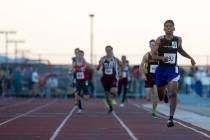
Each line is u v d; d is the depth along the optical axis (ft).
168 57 74.28
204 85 211.00
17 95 233.14
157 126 84.38
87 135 69.97
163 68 74.33
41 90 231.09
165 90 77.51
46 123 88.99
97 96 232.73
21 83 233.35
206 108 140.05
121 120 96.94
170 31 74.43
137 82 224.74
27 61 246.27
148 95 103.60
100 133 72.84
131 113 118.11
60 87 234.99
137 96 224.94
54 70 238.48
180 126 84.28
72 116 106.83
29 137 67.00
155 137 68.08
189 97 191.31
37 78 225.15
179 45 74.90
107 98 119.24
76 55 124.98
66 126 83.35
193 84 215.31
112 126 83.97
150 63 100.37
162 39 74.64
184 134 72.02
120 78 144.66
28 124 86.69
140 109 135.33
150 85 101.04
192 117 105.19
